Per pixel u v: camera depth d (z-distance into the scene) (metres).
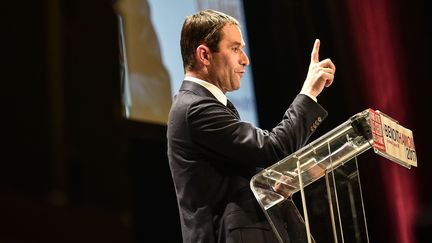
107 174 1.45
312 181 2.85
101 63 1.51
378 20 7.62
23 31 1.38
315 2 7.51
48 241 1.30
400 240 7.15
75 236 1.34
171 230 6.08
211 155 3.16
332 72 3.26
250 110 6.89
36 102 1.37
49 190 1.33
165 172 6.16
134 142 6.04
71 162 1.39
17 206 1.28
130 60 5.92
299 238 2.81
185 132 3.21
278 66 7.32
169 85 6.14
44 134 1.36
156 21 6.21
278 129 3.14
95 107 1.47
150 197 6.03
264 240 2.98
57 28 1.42
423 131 7.38
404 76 7.50
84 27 1.49
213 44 3.46
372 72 7.45
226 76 3.47
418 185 7.29
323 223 2.74
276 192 2.91
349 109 7.28
